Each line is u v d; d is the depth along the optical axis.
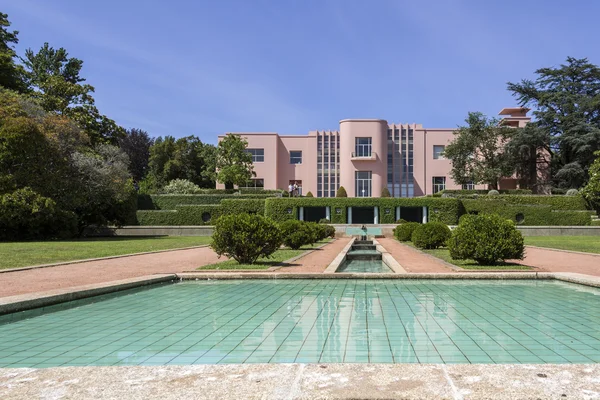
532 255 14.91
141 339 4.55
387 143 48.97
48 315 5.87
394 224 35.28
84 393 2.43
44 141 24.38
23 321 5.50
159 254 15.59
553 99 45.28
